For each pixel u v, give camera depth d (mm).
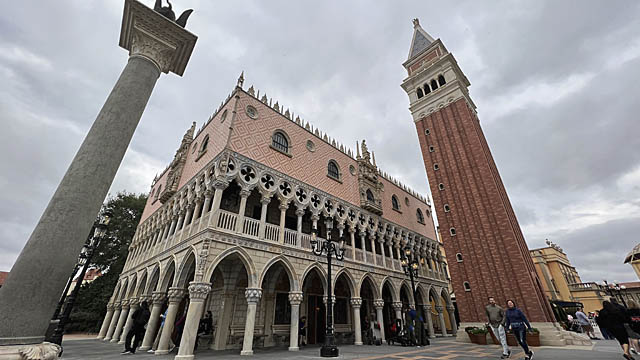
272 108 19516
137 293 19359
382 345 17375
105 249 32656
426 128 29391
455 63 30516
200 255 12438
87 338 23594
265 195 16094
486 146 28375
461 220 23766
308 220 20938
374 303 20953
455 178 25156
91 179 6258
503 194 25625
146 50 8398
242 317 15938
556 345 16406
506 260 20469
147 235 23750
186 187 18344
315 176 20359
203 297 11852
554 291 40312
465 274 22344
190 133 23250
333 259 18469
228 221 14031
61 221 5668
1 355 4492
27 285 5094
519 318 9766
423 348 15023
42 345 4984
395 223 27344
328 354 11336
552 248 44594
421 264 27969
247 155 16125
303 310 18812
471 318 20875
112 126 6992
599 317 9258
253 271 13727
